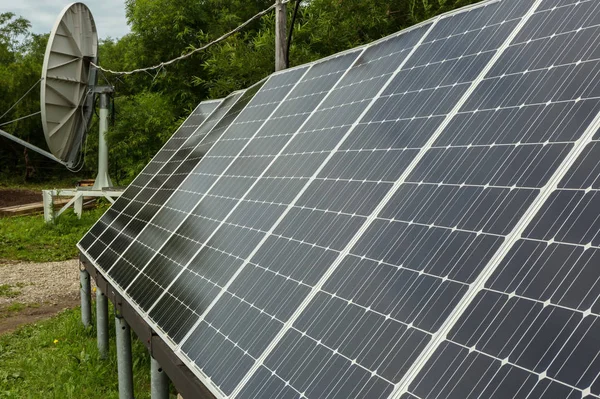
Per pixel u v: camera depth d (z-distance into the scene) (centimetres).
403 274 430
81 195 2862
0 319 1608
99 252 1182
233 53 2075
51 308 1709
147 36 3306
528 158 411
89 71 2675
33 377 1151
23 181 5881
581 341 288
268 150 816
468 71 547
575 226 341
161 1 3209
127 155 3203
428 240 435
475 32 582
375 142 596
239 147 926
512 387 300
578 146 380
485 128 471
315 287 499
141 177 1443
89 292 1418
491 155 443
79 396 1050
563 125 404
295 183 676
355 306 444
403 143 554
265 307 533
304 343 455
